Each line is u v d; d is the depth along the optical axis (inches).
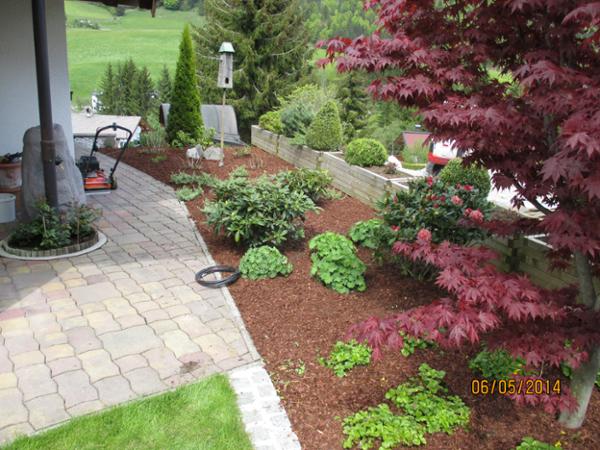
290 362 134.3
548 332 100.7
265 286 178.5
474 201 184.1
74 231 208.7
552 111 85.0
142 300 164.1
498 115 87.6
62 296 163.8
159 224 240.7
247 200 203.9
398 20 110.8
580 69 93.8
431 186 197.2
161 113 541.0
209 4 899.4
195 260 199.8
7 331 141.6
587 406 115.5
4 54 256.8
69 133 283.0
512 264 176.6
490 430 110.8
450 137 97.7
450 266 106.4
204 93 908.0
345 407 117.5
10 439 102.3
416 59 98.5
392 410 116.5
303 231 216.8
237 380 125.8
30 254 192.2
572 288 115.9
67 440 102.6
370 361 134.6
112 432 105.5
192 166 343.9
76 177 228.1
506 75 103.9
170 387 121.5
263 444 105.2
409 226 184.1
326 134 338.6
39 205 201.8
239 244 214.8
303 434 108.7
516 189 110.6
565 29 89.0
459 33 104.7
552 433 110.1
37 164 213.3
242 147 437.1
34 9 187.5
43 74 194.9
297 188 262.5
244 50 858.1
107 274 182.2
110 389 119.5
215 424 109.7
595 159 78.6
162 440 104.3
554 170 79.5
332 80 808.9
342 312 160.6
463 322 90.9
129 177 326.6
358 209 275.3
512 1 85.9
